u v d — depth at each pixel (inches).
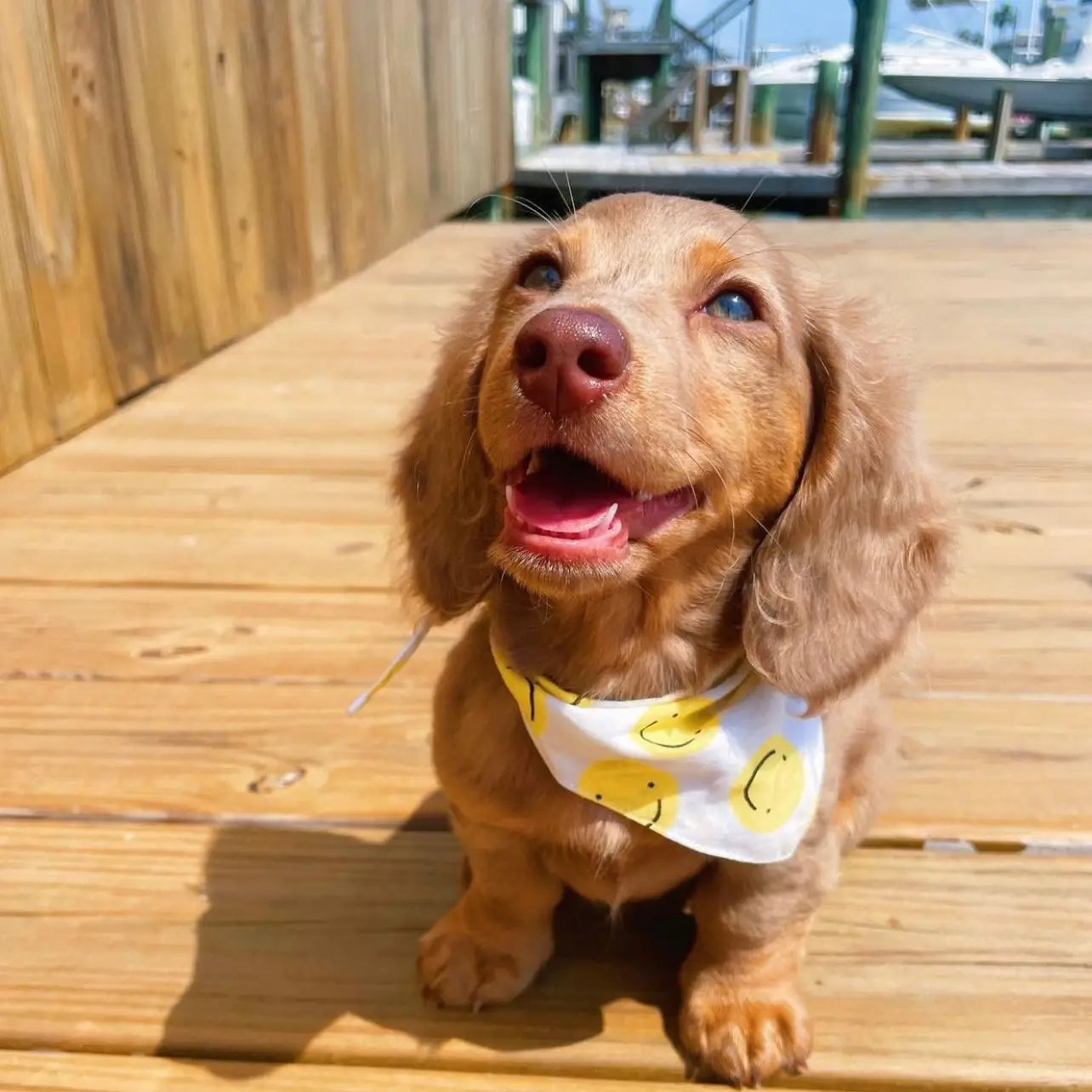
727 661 11.2
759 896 10.7
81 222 24.3
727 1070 10.5
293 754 14.8
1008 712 15.5
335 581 18.9
